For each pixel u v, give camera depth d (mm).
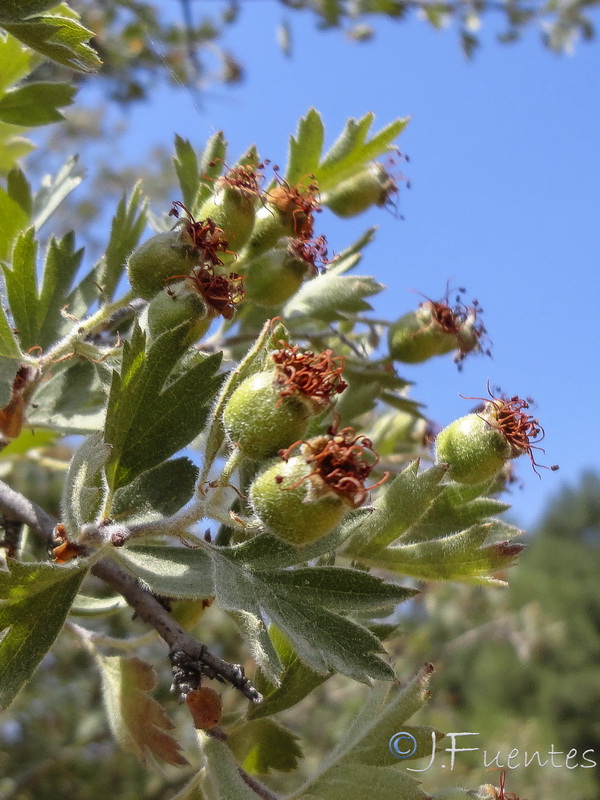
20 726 374
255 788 117
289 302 171
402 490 125
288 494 104
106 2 395
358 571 107
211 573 109
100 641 136
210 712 117
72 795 365
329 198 177
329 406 114
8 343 123
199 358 126
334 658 103
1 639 101
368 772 119
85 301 154
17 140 175
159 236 127
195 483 118
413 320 177
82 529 106
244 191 137
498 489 177
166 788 356
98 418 147
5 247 161
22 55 161
